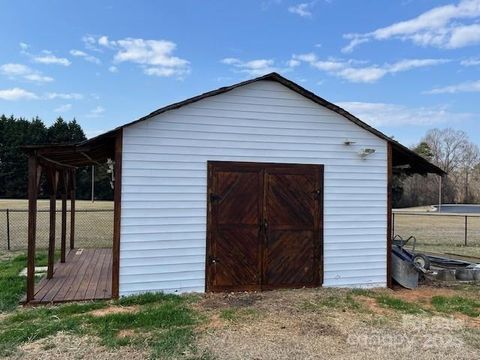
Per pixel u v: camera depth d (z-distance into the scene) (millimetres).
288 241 7016
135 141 6363
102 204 34719
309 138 7172
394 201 49750
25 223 19453
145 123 6410
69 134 50250
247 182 6859
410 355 4289
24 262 9445
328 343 4578
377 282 7457
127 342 4426
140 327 4910
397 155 7977
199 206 6641
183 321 5125
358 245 7387
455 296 6836
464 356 4289
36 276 7688
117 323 5004
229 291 6695
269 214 6938
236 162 6816
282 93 7051
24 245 12742
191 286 6574
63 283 7094
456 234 18266
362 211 7426
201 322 5145
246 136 6879
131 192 6328
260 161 6930
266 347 4402
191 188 6613
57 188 8695
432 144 58594
